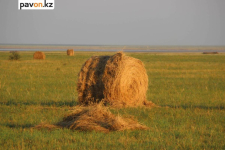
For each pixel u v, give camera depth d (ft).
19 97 193.36
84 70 168.66
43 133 107.04
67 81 278.87
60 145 93.81
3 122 124.98
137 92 169.58
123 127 112.57
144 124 121.80
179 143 97.25
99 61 168.76
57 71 372.99
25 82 267.59
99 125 114.01
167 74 356.79
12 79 287.69
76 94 208.95
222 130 116.16
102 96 165.99
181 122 126.72
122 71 163.02
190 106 169.58
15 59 576.61
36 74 335.47
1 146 93.40
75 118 121.80
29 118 131.54
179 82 283.38
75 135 104.17
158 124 122.72
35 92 214.90
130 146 94.07
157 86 254.06
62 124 119.03
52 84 257.96
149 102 175.73
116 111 148.15
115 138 101.55
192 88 245.04
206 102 183.01
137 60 170.50
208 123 126.31
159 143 97.09
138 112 146.10
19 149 90.17
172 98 195.42
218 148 93.76
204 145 96.12
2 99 186.80
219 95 209.67
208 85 265.13
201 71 397.60
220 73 375.04
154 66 468.34
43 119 130.21
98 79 165.37
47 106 163.32
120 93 163.22
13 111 148.25
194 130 113.50
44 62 533.14
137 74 169.68
